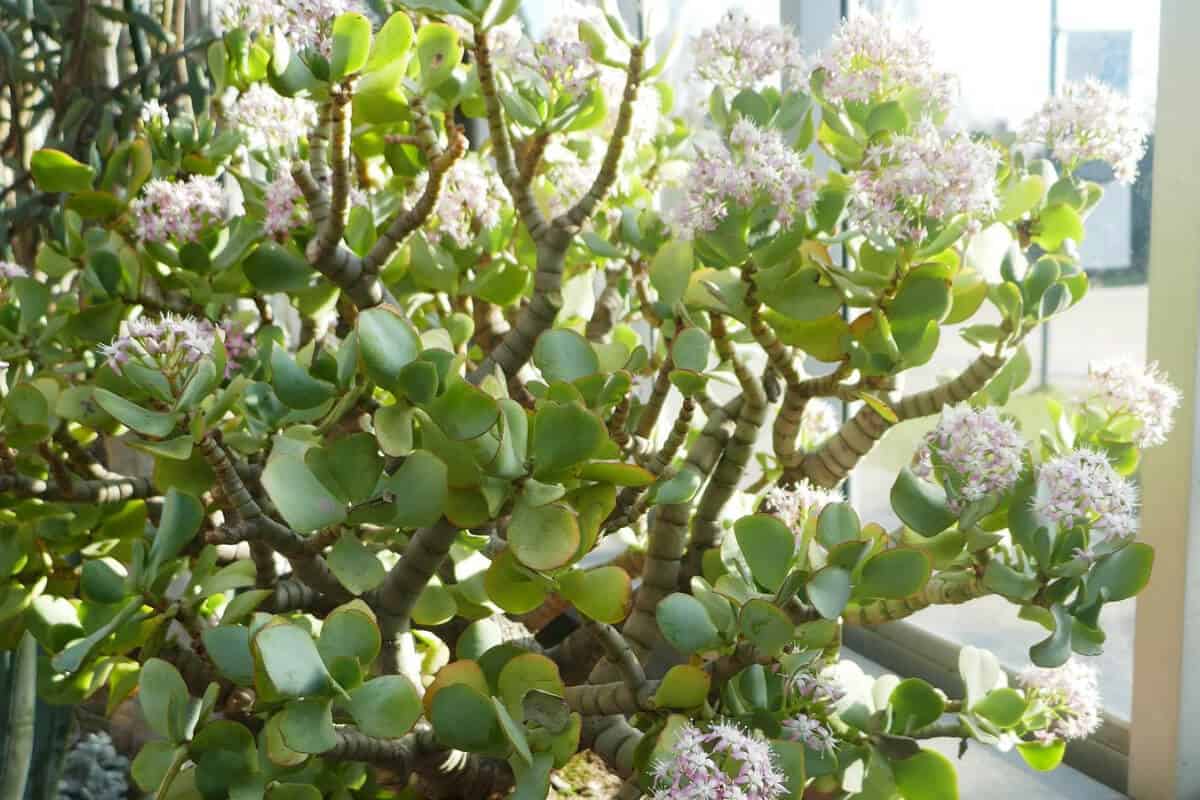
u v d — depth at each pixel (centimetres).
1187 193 100
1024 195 91
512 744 74
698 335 89
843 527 80
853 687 83
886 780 81
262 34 100
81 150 129
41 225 130
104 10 126
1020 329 92
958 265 92
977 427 82
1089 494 81
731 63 94
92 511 99
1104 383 93
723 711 78
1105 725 114
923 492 83
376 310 73
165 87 132
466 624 105
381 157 116
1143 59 108
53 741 122
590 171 114
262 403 90
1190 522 102
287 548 79
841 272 87
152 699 77
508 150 94
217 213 102
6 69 128
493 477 74
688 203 86
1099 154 94
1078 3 113
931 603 87
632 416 102
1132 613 113
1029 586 82
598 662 97
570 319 112
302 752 71
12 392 94
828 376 93
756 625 75
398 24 86
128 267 102
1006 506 84
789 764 74
